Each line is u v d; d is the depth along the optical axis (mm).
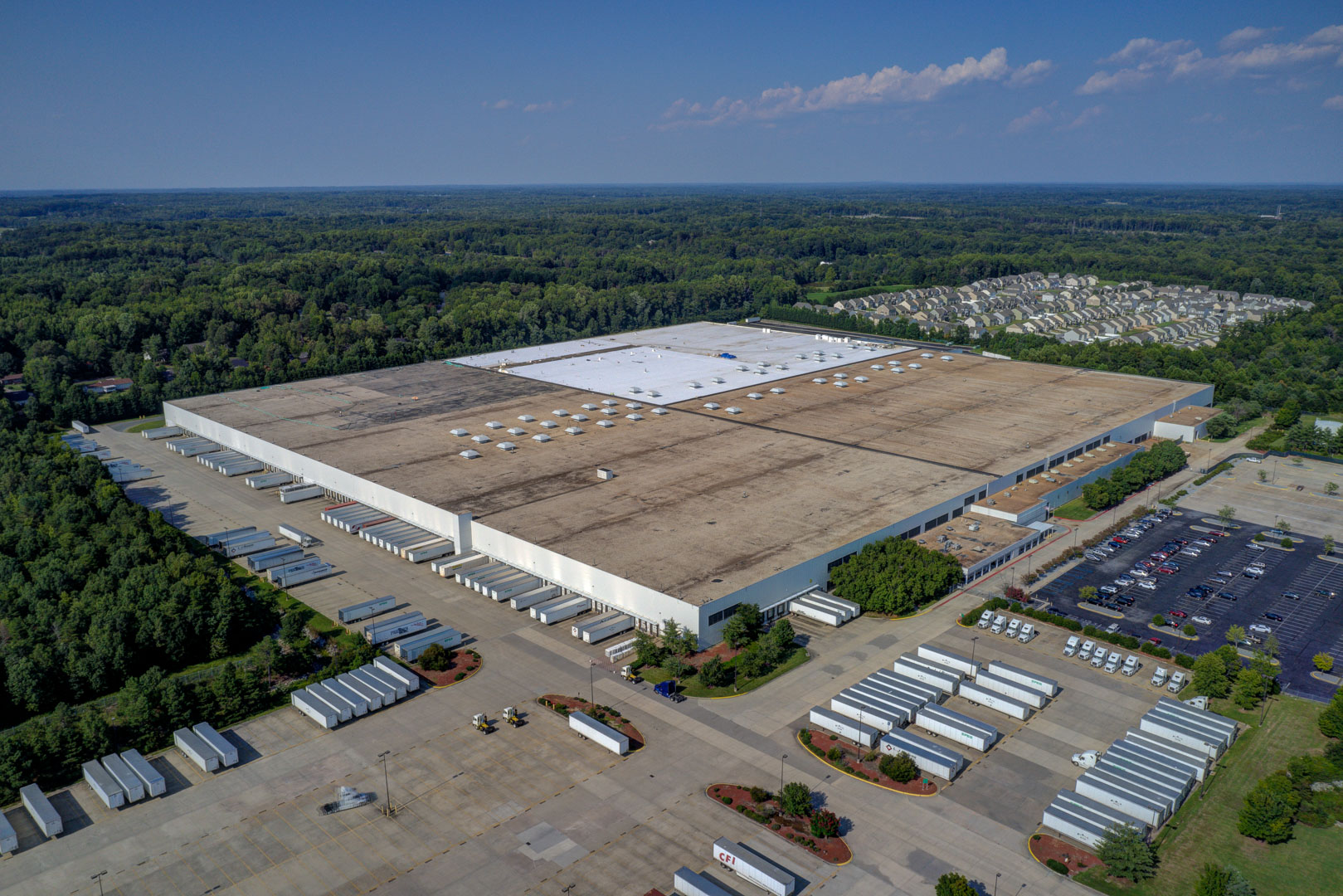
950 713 106750
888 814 92062
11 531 151750
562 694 113562
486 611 135875
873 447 187500
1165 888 82562
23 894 82125
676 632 120812
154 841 89125
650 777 97750
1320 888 82625
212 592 133250
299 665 121750
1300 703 112688
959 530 157875
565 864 85062
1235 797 95500
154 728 105000
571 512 154500
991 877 83500
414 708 111312
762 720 108000
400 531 160875
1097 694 113875
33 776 97438
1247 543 161875
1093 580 146625
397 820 91562
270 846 88188
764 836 88562
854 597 134000
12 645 116312
